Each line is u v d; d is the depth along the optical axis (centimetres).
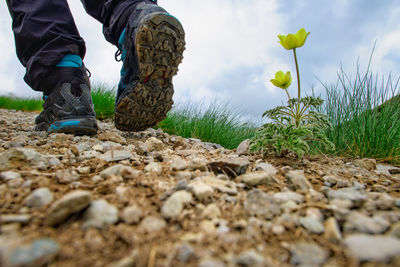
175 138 60
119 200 18
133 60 39
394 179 32
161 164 29
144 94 41
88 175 24
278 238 15
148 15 35
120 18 40
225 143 73
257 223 17
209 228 16
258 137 34
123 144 44
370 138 48
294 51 31
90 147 38
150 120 48
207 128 74
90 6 45
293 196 21
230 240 15
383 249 14
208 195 20
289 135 32
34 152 26
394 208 19
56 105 41
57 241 14
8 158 24
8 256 12
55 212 15
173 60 40
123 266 12
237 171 26
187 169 27
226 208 18
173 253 14
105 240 14
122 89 45
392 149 45
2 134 44
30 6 37
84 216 16
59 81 41
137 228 15
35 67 39
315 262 13
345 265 13
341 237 16
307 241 15
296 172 29
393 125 50
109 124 71
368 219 17
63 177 21
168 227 16
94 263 12
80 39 42
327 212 18
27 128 57
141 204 18
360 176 31
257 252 14
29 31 37
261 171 26
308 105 32
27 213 16
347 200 20
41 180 20
